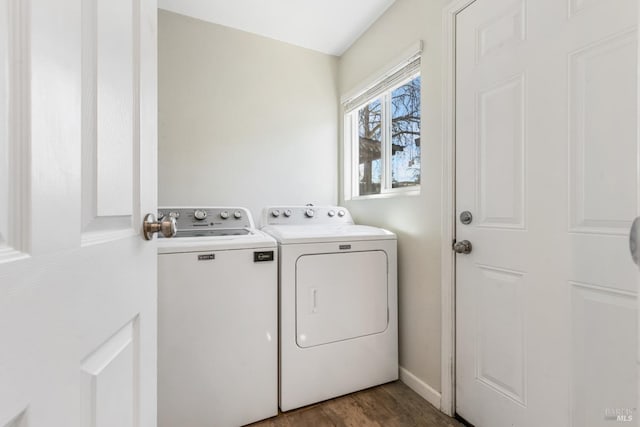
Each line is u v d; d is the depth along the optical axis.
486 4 1.27
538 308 1.08
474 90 1.33
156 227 0.66
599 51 0.91
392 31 1.91
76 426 0.41
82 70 0.43
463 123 1.39
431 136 1.57
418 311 1.65
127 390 0.59
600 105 0.91
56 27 0.37
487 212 1.28
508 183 1.18
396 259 1.77
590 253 0.93
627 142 0.85
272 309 1.45
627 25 0.85
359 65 2.29
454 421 1.41
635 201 0.83
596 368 0.92
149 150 0.70
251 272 1.41
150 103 0.70
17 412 0.31
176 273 1.28
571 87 0.98
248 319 1.40
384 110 2.14
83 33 0.44
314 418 1.44
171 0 1.94
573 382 0.97
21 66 0.33
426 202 1.61
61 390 0.38
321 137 2.53
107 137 0.50
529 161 1.11
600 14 0.90
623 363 0.86
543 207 1.06
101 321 0.48
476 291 1.32
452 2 1.43
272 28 2.22
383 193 2.14
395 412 1.48
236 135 2.24
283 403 1.46
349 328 1.62
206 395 1.32
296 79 2.43
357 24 2.14
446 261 1.46
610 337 0.88
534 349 1.09
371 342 1.67
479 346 1.31
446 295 1.46
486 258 1.28
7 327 0.30
